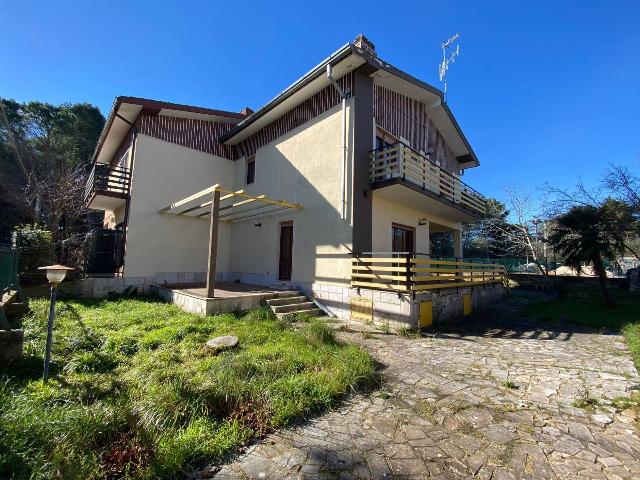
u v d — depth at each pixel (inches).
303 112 425.4
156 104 450.6
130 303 344.2
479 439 108.6
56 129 914.1
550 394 147.1
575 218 394.0
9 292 263.7
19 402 107.9
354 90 364.2
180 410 112.9
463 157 616.7
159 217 462.0
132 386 134.1
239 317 285.6
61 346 179.3
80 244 451.8
